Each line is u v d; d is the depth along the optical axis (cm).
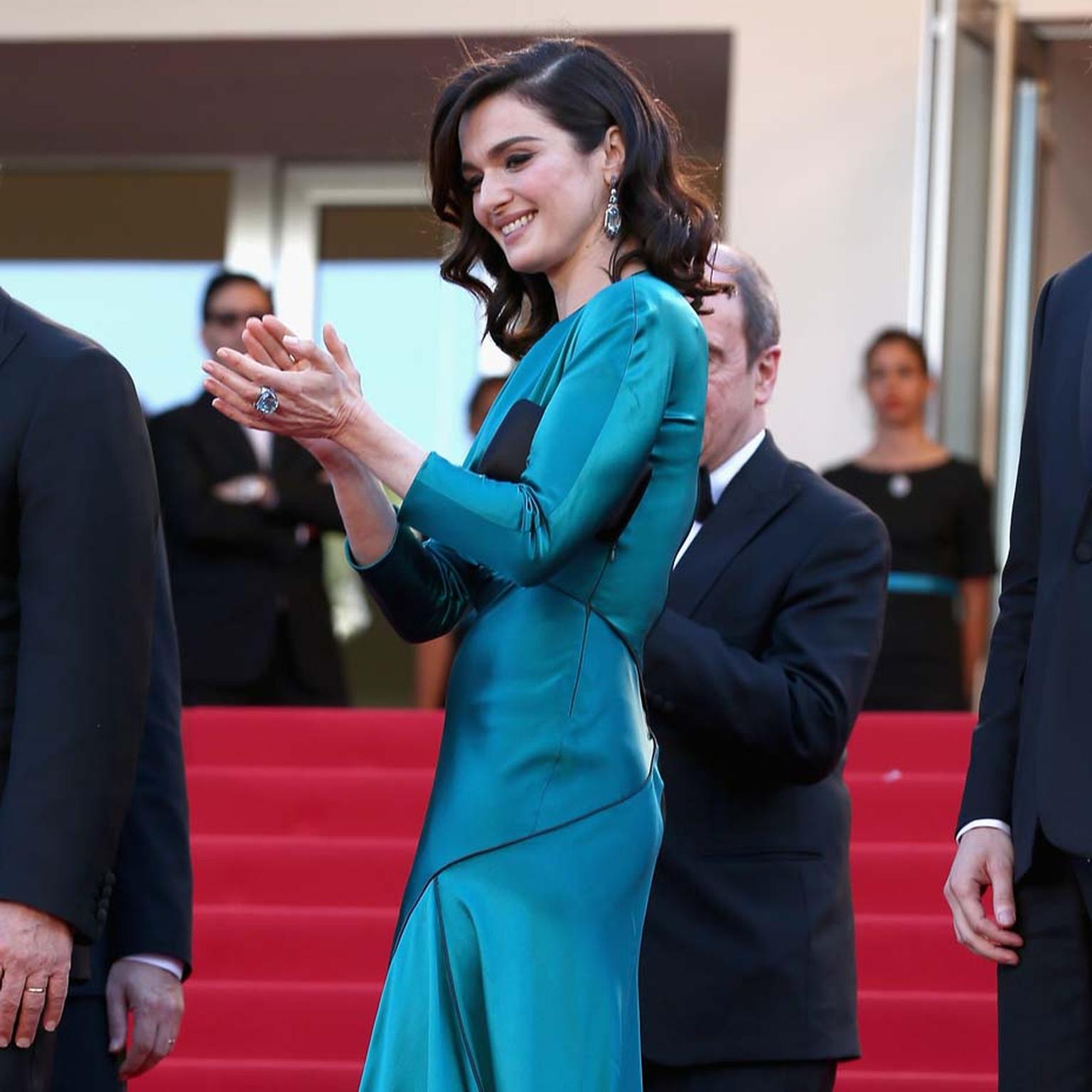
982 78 3034
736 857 1173
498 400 962
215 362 891
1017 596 1105
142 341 3906
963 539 2462
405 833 2214
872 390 2505
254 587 2478
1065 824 1007
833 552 1216
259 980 1964
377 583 959
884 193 3172
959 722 2295
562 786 906
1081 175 3300
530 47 973
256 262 3847
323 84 3466
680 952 1155
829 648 1191
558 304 974
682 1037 1145
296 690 2505
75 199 3925
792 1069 1158
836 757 1180
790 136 3194
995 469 2933
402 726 2342
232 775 2233
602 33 3228
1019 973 1041
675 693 1147
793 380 3159
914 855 2048
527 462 920
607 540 922
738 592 1213
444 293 3834
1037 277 3222
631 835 913
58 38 3306
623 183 955
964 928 1059
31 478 1031
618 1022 897
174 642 1228
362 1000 1866
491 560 891
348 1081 1753
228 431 2500
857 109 3189
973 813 1076
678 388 934
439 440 3825
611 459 898
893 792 2175
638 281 935
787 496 1234
